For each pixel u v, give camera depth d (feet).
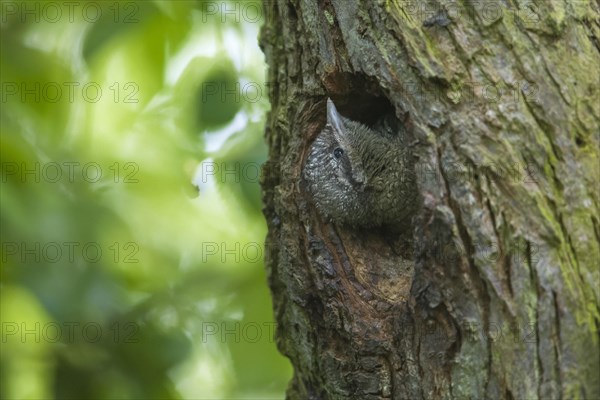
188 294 38.65
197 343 38.04
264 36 31.71
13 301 36.32
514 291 24.23
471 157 24.90
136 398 36.04
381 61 26.37
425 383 25.71
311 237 29.14
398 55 26.12
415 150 25.70
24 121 36.78
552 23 25.43
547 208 24.45
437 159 25.29
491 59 25.44
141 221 41.09
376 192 31.35
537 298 24.07
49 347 35.99
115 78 36.52
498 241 24.49
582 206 24.47
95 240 35.91
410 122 25.82
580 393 23.70
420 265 25.53
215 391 41.63
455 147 25.13
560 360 23.80
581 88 25.14
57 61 36.58
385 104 32.89
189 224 42.50
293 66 29.99
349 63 27.89
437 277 25.18
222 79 34.76
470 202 24.72
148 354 36.40
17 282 34.14
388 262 30.22
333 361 28.02
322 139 30.50
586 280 24.07
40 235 34.06
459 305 24.82
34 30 37.40
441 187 25.09
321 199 30.09
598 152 24.89
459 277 24.79
